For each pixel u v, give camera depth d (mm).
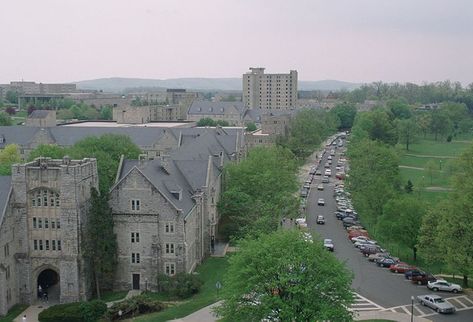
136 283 94125
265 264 64750
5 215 84750
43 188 87500
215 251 113750
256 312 64125
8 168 121938
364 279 96000
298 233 70500
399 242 108938
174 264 93125
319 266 64188
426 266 106438
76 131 187250
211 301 84875
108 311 80562
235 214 120438
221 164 136750
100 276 93500
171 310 82438
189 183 110438
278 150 162250
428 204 111062
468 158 112562
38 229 88500
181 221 92250
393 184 152125
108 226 91000
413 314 80000
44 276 93500
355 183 150625
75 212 87000
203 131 175750
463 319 78625
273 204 117375
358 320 76938
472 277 84188
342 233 128000
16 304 88375
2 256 83812
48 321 80438
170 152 138250
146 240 93125
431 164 181250
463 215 86188
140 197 92500
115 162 123312
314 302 62594
